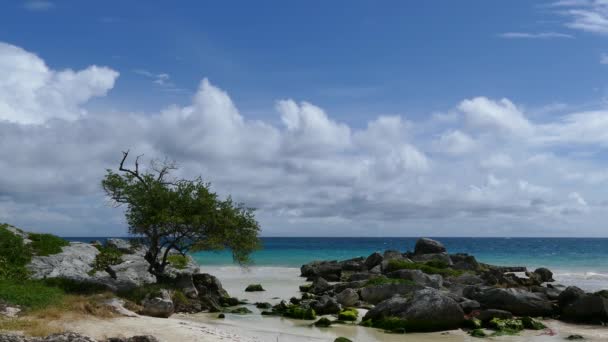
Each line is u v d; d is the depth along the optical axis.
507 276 50.41
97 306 23.77
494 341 24.52
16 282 27.33
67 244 41.38
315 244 186.88
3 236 34.66
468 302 30.72
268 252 114.25
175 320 24.08
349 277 52.00
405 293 35.88
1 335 16.84
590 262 83.38
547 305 30.95
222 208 34.78
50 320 20.91
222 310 32.84
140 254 44.47
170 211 33.22
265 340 23.06
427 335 25.70
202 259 83.38
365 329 26.92
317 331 26.08
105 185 33.62
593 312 28.92
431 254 64.12
